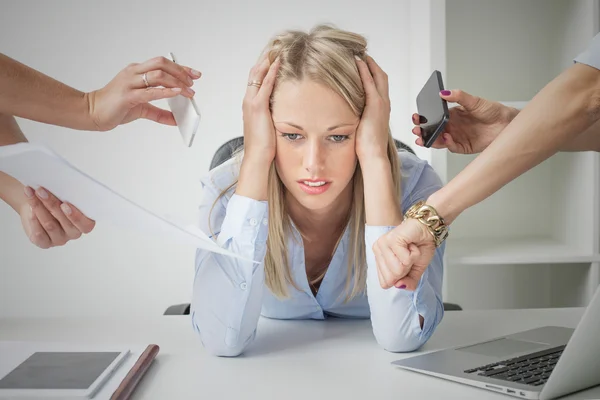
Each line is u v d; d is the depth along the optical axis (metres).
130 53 2.68
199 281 1.30
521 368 1.09
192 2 2.68
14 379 1.00
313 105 1.25
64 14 2.66
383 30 2.71
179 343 1.31
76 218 1.18
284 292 1.48
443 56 2.29
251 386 1.06
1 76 1.24
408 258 1.14
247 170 1.32
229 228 1.31
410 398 0.99
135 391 1.04
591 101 1.09
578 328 0.89
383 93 1.35
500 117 1.50
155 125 2.71
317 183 1.29
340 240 1.47
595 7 2.30
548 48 2.58
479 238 2.64
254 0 2.69
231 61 2.70
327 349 1.27
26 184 1.11
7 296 2.76
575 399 0.98
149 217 0.92
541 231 2.67
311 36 1.33
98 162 2.71
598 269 2.32
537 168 2.63
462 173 1.14
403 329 1.24
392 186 1.32
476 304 2.68
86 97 1.30
